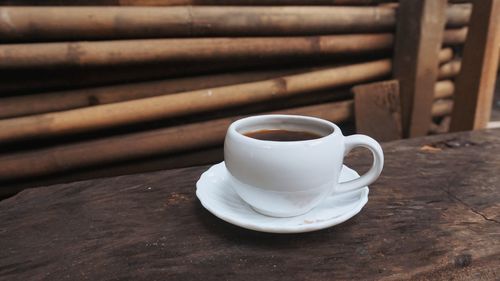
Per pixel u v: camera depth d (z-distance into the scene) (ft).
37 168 2.68
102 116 2.77
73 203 1.59
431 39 3.22
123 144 2.85
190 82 3.02
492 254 1.36
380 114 3.43
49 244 1.39
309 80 3.25
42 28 2.49
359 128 3.43
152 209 1.56
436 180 1.75
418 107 3.41
